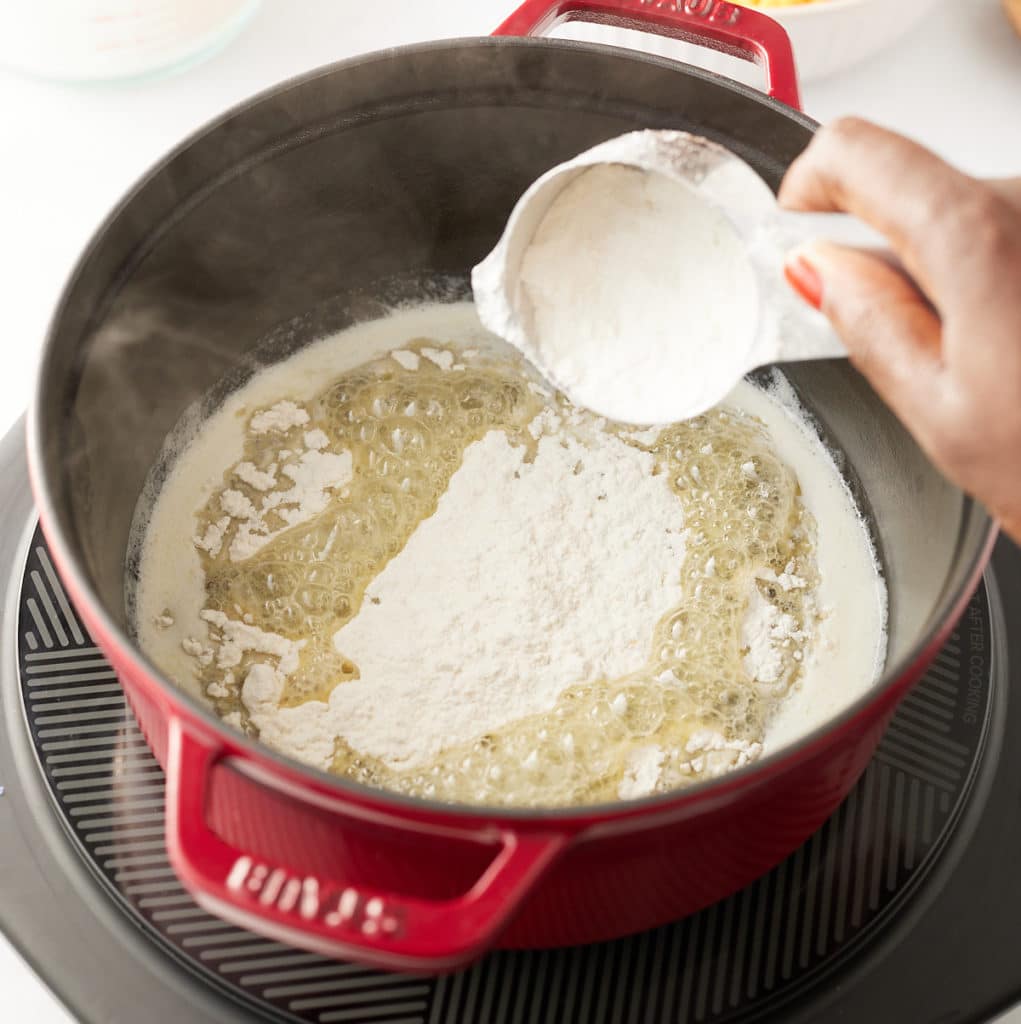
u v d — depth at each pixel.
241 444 0.69
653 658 0.63
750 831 0.52
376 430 0.70
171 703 0.49
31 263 0.73
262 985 0.55
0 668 0.60
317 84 0.62
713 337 0.57
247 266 0.66
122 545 0.64
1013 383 0.49
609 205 0.59
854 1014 0.55
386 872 0.51
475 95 0.64
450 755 0.61
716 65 0.77
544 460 0.68
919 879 0.57
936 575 0.59
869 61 0.80
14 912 0.56
